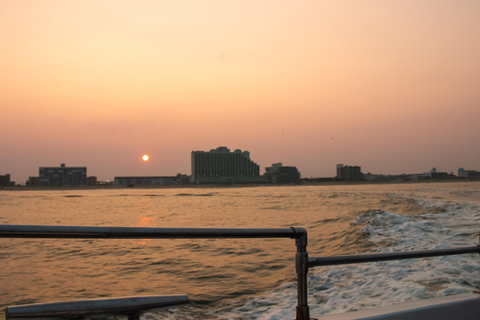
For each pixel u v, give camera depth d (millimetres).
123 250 12492
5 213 38844
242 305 6242
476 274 6441
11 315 1088
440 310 2000
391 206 26266
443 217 15688
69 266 10109
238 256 10875
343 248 11055
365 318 1810
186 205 49156
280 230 1743
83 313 1188
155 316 5773
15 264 10438
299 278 1817
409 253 2129
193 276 8633
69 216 34219
